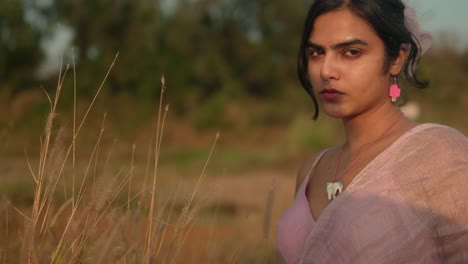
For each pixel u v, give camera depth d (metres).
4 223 2.45
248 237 3.88
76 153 2.28
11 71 26.52
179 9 31.25
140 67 28.03
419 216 1.58
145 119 22.97
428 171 1.62
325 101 1.80
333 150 2.04
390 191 1.62
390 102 1.82
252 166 14.42
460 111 19.22
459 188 1.59
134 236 2.02
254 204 7.82
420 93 17.64
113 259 1.86
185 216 1.95
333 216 1.69
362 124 1.82
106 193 1.84
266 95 33.97
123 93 26.23
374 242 1.58
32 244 1.76
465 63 28.94
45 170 1.88
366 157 1.79
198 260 2.82
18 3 27.06
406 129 1.79
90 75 25.97
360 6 1.70
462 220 1.57
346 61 1.75
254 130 24.89
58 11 28.38
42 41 27.59
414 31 1.87
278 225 1.93
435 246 1.58
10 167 3.68
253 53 33.47
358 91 1.74
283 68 33.91
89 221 1.90
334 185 1.78
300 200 1.92
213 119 24.77
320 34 1.76
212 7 33.59
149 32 29.06
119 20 28.86
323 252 1.68
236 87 31.03
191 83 29.88
